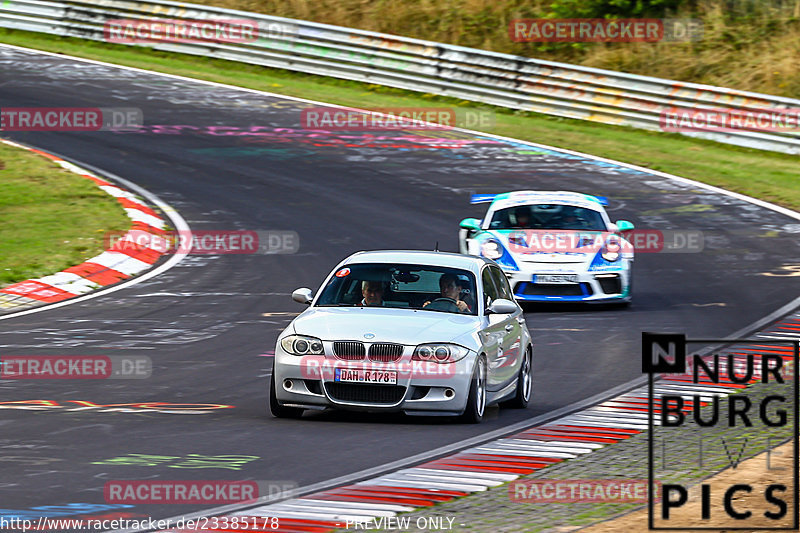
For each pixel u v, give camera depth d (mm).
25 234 70125
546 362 45156
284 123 106625
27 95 109562
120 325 51844
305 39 124875
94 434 31531
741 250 73188
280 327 51938
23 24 136625
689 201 86562
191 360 44469
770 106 104250
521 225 59969
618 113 111312
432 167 94188
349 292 37000
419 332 34062
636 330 51812
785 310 56281
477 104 117500
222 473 27266
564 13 135875
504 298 39844
